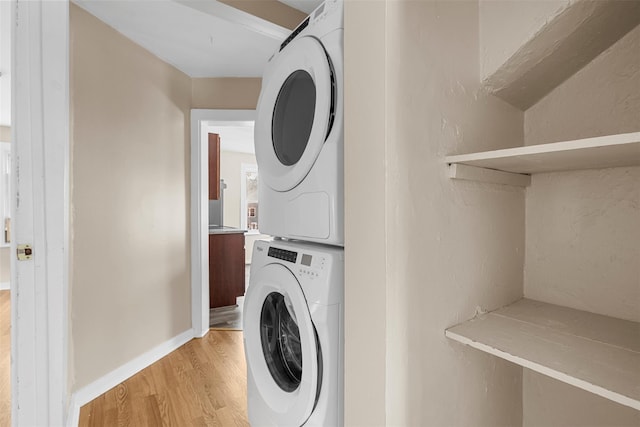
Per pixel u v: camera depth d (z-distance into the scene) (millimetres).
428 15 806
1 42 2264
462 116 896
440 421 855
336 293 975
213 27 2018
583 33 844
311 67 1059
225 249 3688
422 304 803
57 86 1352
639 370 644
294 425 1066
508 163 865
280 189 1190
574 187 1030
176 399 1864
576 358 695
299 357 1215
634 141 569
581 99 1000
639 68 896
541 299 1102
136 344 2184
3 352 2391
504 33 896
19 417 1343
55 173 1359
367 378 782
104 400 1849
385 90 728
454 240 881
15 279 1329
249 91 2740
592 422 1008
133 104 2146
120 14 1872
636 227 920
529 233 1128
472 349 946
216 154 3434
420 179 791
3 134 4461
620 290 943
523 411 1146
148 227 2281
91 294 1881
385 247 733
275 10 1786
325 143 981
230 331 2893
